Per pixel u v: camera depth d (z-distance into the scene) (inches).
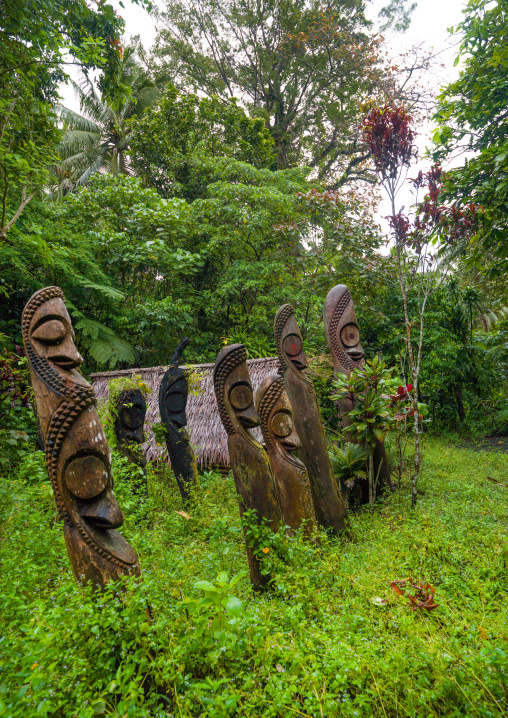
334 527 159.0
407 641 85.7
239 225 407.8
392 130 188.2
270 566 114.6
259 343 354.6
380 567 123.4
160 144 495.5
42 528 129.5
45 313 100.6
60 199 636.7
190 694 73.9
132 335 371.2
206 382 256.2
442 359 403.5
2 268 299.6
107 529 96.3
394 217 194.5
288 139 653.3
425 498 201.3
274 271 396.2
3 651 69.2
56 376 96.8
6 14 202.4
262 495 126.3
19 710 58.1
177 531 152.1
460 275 601.9
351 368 215.2
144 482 188.1
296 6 621.6
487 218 293.1
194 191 505.7
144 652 78.1
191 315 404.5
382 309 429.7
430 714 71.9
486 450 345.4
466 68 314.7
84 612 77.9
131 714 66.3
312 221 427.5
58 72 270.2
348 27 624.4
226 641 78.0
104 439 97.9
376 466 208.1
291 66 636.1
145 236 367.2
